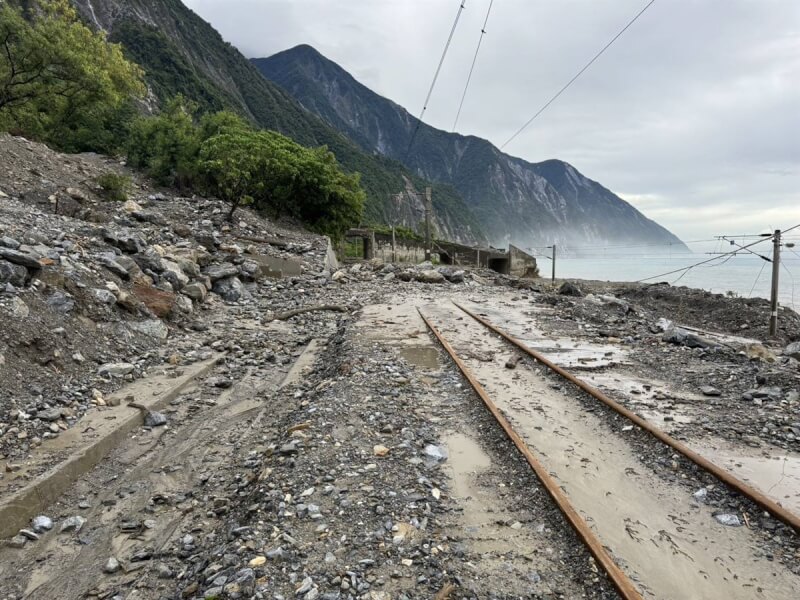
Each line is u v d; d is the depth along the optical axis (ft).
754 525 14.43
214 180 95.09
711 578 12.30
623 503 15.56
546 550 13.28
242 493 17.83
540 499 15.60
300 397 27.81
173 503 17.93
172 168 95.91
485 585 11.93
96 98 104.42
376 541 13.46
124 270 37.86
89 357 28.30
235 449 22.03
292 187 98.07
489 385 26.76
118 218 57.57
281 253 71.41
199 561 13.99
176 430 23.73
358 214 111.55
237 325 43.34
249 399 28.19
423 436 20.35
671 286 95.55
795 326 60.13
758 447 19.26
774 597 11.69
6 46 82.48
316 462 17.71
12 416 21.12
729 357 31.99
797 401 23.47
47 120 103.60
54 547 15.38
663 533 14.06
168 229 59.57
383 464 17.72
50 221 41.68
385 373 28.02
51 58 84.99
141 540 15.78
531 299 64.08
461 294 67.77
